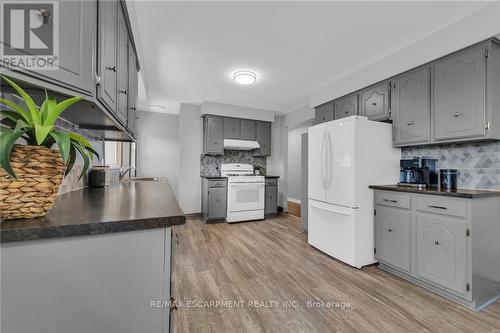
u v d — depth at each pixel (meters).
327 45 2.39
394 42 2.33
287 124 5.17
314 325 1.54
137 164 4.95
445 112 2.10
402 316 1.64
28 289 0.62
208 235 3.51
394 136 2.56
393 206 2.27
